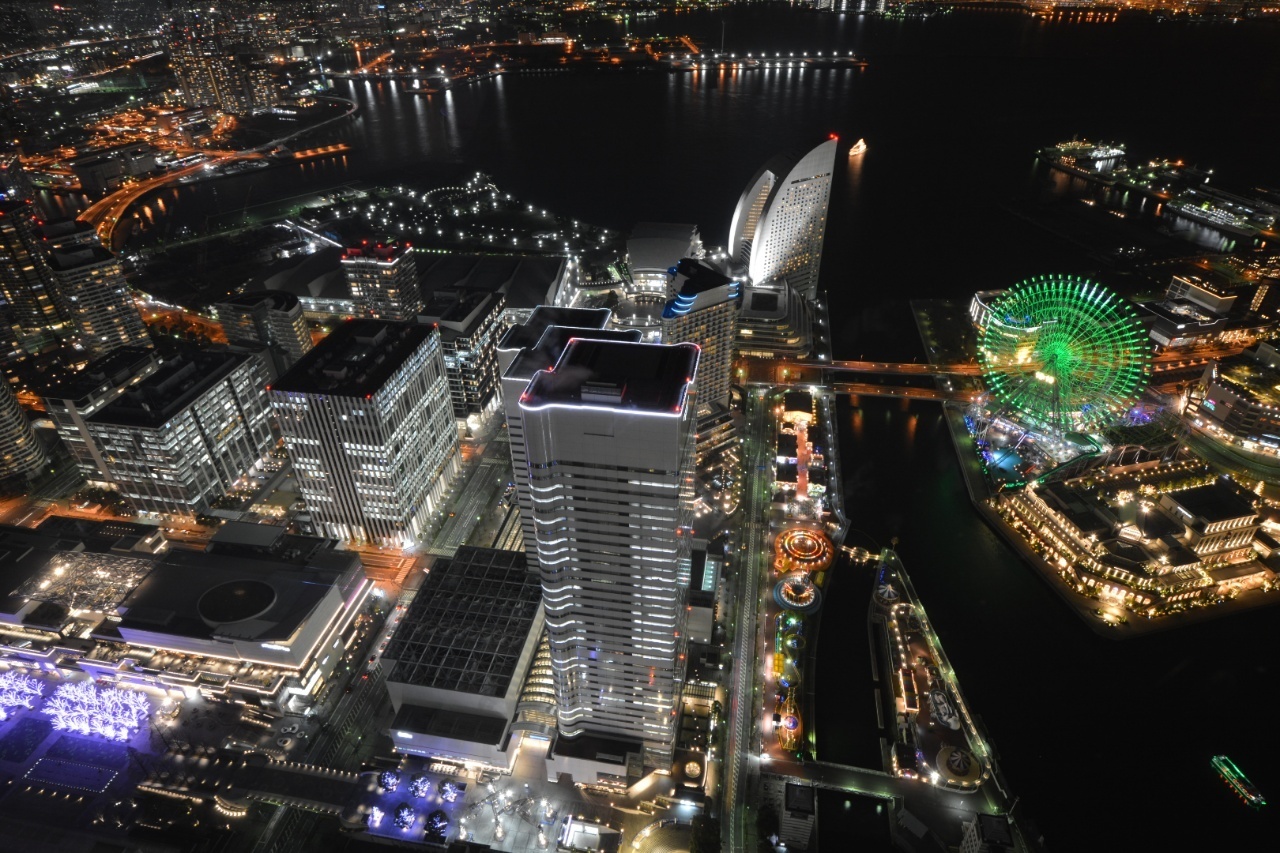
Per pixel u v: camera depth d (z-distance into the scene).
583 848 187.88
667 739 197.00
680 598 178.75
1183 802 196.00
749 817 195.38
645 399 145.25
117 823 195.38
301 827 194.75
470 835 191.88
